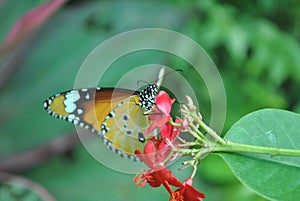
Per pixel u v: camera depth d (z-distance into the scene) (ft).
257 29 2.57
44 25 2.54
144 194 2.22
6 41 2.11
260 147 1.52
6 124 2.33
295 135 1.56
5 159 2.25
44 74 2.40
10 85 2.44
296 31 2.82
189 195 1.52
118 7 2.48
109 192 2.23
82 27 2.47
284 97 2.79
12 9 2.47
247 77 2.64
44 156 2.25
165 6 2.46
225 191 2.23
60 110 1.53
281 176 1.52
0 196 2.10
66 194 2.23
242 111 2.55
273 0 2.67
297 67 2.53
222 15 2.53
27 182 2.14
